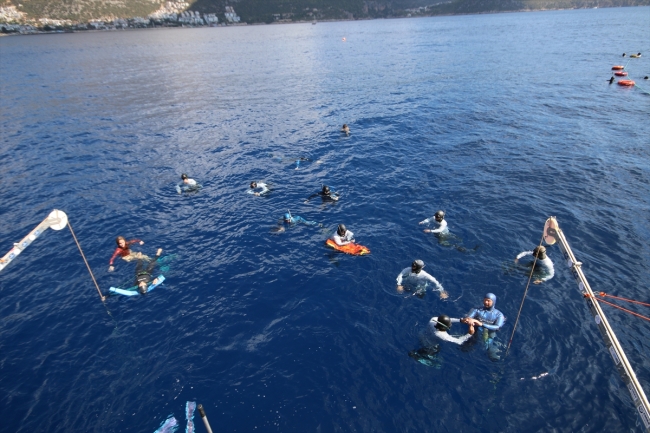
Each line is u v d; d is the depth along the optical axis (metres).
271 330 11.45
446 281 12.99
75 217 18.91
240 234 16.62
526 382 9.45
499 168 21.55
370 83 47.41
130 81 56.16
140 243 16.31
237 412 9.05
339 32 149.75
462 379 9.62
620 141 24.58
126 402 9.45
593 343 10.38
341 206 18.42
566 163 21.75
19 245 10.23
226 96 44.19
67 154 27.42
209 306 12.54
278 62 72.12
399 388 9.48
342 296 12.64
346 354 10.52
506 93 38.22
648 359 9.83
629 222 15.91
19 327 12.12
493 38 91.19
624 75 42.69
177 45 117.69
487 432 8.41
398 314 11.77
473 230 15.85
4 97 46.91
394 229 16.23
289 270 14.09
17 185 22.84
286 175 22.23
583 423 8.43
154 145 28.48
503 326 11.05
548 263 13.23
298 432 8.56
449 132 27.75
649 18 125.38
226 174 22.84
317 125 31.22
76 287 13.91
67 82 56.38
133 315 12.34
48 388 9.95
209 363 10.44
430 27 149.12
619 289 12.23
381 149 25.19
